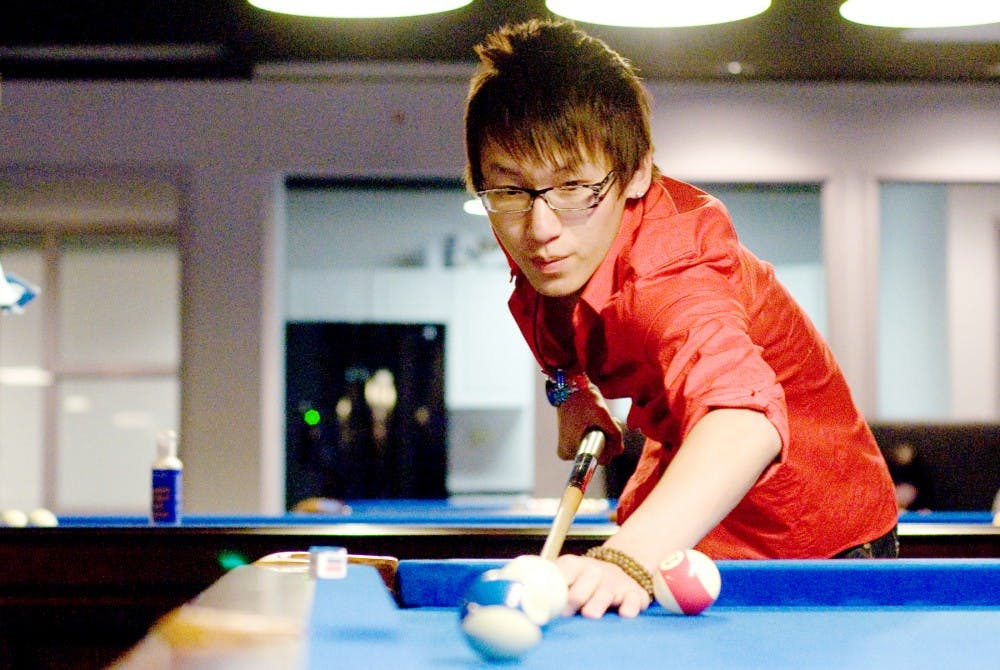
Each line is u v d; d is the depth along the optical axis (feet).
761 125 21.42
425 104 21.39
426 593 4.45
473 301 28.22
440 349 26.25
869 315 21.39
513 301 6.51
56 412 23.82
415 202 28.07
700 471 4.17
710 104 21.38
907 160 21.53
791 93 21.47
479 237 28.22
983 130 21.59
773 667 3.28
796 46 18.70
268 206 21.27
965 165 21.56
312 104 21.39
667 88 21.33
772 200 26.50
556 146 4.90
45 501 23.70
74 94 21.34
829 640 3.76
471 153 5.32
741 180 21.42
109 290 25.11
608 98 5.02
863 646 3.66
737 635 3.81
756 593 4.53
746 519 5.82
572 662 3.31
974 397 25.93
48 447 23.86
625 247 5.13
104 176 21.30
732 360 4.44
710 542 5.91
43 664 7.46
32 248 24.45
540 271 5.14
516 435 29.14
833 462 5.81
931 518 11.32
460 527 7.39
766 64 19.71
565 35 5.12
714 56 19.08
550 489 21.57
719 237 5.00
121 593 7.43
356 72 20.76
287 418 25.76
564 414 6.74
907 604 4.55
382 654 2.63
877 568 4.55
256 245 21.22
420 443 26.12
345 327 25.99
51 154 21.30
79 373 23.84
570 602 4.00
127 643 7.43
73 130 21.33
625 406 23.40
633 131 5.11
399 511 13.78
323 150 21.35
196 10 16.88
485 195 5.16
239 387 21.04
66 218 23.49
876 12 9.96
